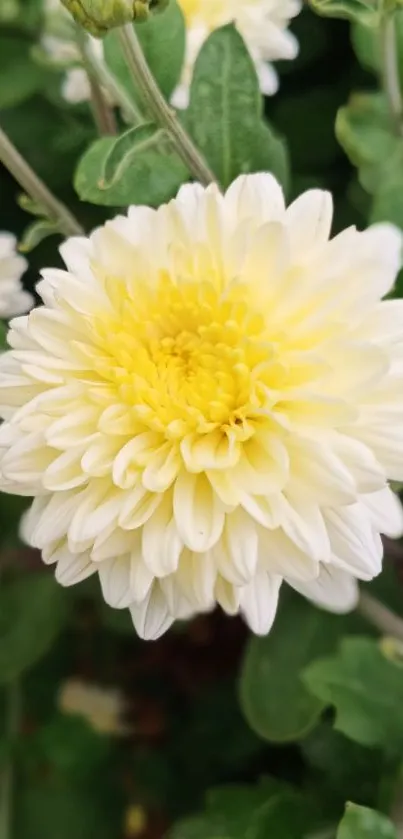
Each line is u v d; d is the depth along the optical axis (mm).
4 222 288
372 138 230
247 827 224
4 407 158
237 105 200
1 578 281
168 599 154
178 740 306
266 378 151
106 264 157
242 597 151
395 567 258
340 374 148
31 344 158
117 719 318
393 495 154
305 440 144
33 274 271
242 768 296
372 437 147
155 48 201
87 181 192
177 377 156
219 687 309
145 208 166
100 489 151
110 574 158
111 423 150
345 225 265
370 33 231
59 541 158
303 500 145
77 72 234
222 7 222
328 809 234
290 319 154
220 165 204
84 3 150
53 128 275
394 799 210
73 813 280
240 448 151
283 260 149
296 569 147
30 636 269
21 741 283
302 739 244
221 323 155
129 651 319
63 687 311
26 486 155
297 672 228
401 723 208
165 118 181
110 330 156
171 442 153
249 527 146
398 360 150
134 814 302
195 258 155
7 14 252
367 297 150
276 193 162
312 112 279
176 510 146
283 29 229
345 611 218
